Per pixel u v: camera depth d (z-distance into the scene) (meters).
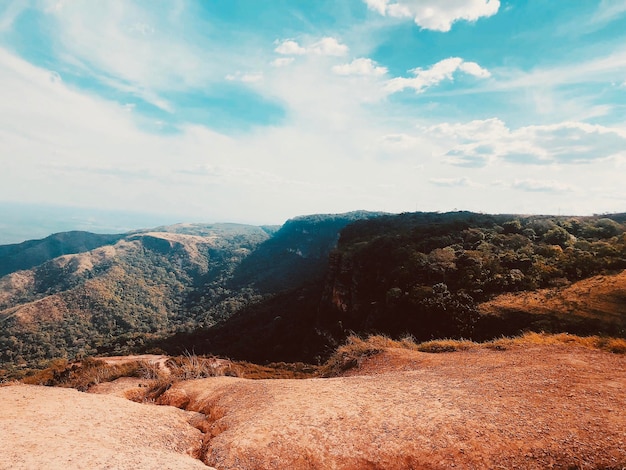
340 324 64.88
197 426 8.12
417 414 6.22
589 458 4.46
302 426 6.39
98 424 6.79
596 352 9.79
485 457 4.85
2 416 6.43
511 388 6.97
